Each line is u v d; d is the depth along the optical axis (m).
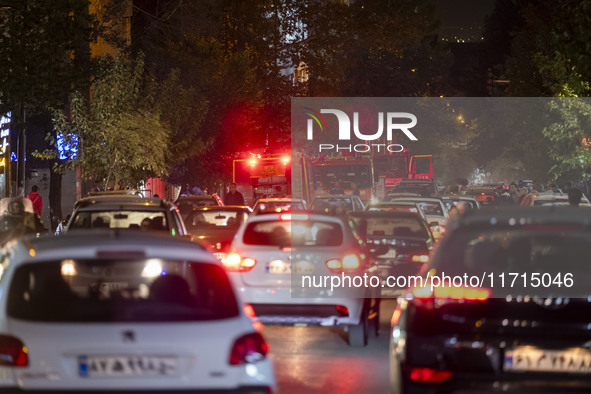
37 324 16.61
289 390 26.52
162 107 98.06
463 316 19.22
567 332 18.89
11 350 16.44
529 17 135.38
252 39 159.12
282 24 162.25
